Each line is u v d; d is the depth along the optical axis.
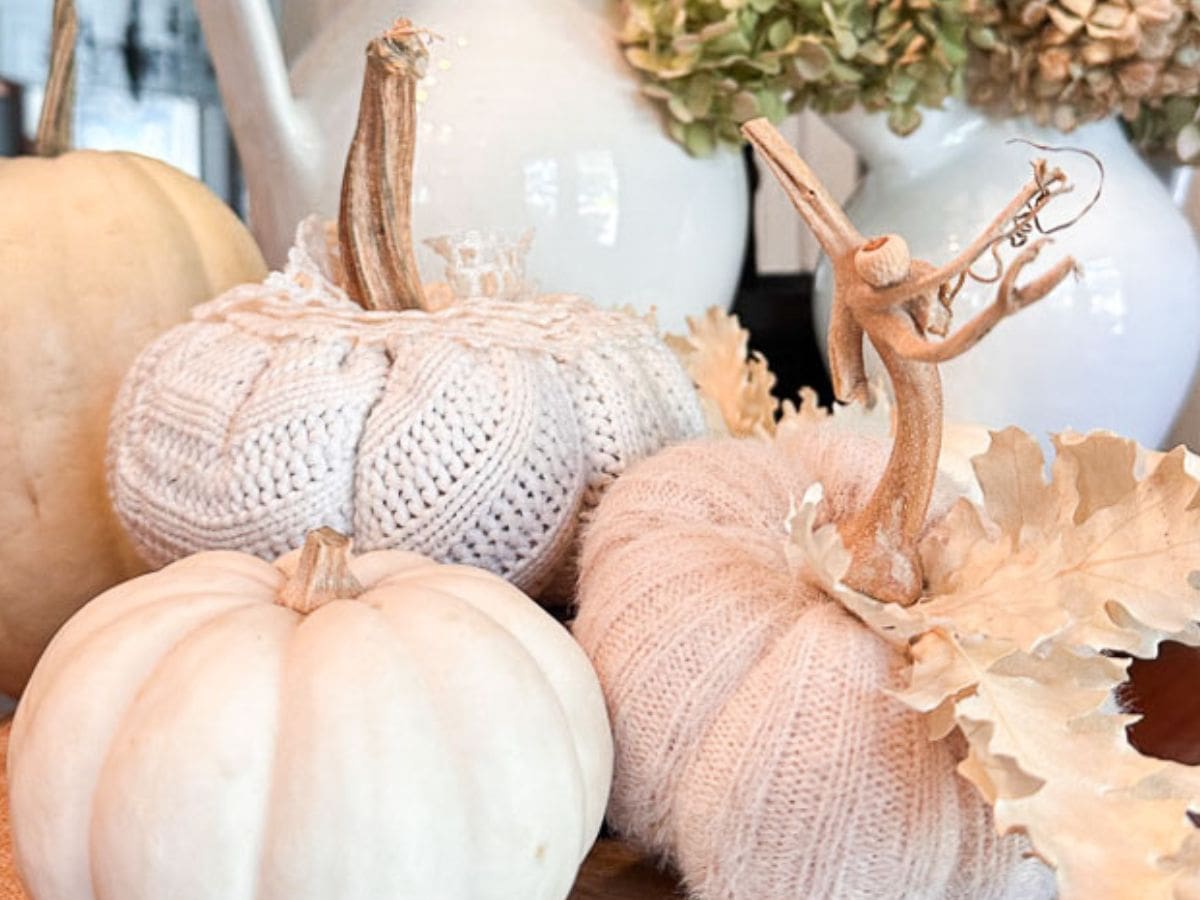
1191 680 0.60
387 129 0.52
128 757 0.35
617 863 0.46
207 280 0.66
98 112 1.11
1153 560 0.36
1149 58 0.67
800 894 0.38
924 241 0.72
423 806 0.35
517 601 0.42
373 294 0.54
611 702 0.42
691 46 0.65
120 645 0.38
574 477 0.50
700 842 0.39
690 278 0.71
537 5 0.68
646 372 0.55
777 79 0.69
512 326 0.52
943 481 0.45
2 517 0.62
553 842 0.37
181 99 1.16
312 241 0.58
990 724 0.34
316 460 0.48
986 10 0.68
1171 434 1.00
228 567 0.43
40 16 1.12
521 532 0.49
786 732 0.38
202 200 0.69
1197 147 0.75
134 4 1.12
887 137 0.72
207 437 0.50
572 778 0.38
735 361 0.64
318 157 0.66
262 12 0.63
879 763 0.37
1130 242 0.70
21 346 0.61
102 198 0.64
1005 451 0.39
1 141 1.12
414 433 0.48
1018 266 0.32
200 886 0.35
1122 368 0.71
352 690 0.36
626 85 0.68
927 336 0.42
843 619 0.39
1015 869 0.38
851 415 0.55
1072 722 0.35
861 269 0.37
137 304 0.63
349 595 0.41
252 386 0.50
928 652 0.37
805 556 0.38
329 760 0.35
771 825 0.38
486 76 0.65
